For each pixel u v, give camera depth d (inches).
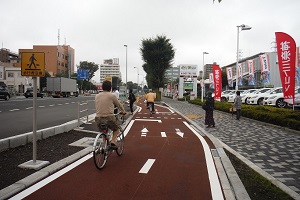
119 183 186.2
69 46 3503.9
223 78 2384.4
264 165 239.9
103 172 210.4
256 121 554.6
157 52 1683.1
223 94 1343.5
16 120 520.1
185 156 267.9
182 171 216.7
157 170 218.4
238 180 190.1
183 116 699.4
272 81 1754.4
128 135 395.5
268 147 315.6
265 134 408.8
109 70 5236.2
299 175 211.9
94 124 475.8
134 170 217.2
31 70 214.4
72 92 2303.2
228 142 346.6
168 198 162.1
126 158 256.2
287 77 493.4
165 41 1716.3
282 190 174.6
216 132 429.1
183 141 351.9
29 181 181.0
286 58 490.3
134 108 971.9
